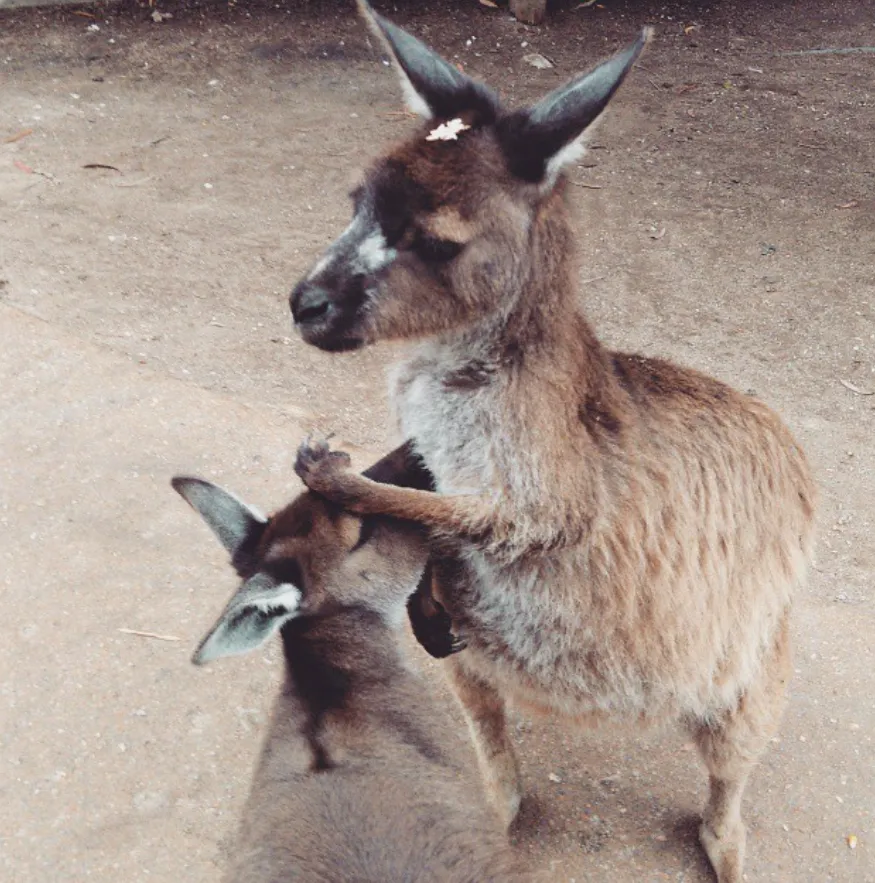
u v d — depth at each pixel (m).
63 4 2.50
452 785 0.82
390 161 0.84
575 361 0.85
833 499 1.44
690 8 2.77
